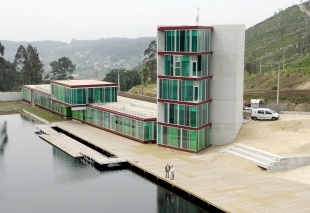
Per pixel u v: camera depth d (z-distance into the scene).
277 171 49.25
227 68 60.28
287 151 53.00
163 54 60.25
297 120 61.56
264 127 62.06
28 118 97.88
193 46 57.09
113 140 69.00
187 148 59.47
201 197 41.47
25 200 45.09
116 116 73.50
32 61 166.75
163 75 60.81
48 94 101.44
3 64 165.00
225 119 61.69
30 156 63.16
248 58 179.12
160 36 60.28
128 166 56.09
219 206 38.91
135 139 68.50
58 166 57.53
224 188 44.09
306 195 41.47
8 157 62.72
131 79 167.12
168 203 43.56
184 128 59.16
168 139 61.84
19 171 55.53
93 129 79.19
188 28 56.94
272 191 42.81
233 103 60.81
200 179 47.38
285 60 150.50
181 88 58.88
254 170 50.16
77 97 83.56
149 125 66.19
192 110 58.12
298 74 112.75
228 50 59.78
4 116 100.69
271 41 195.25
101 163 55.09
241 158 53.09
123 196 45.78
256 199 40.62
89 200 44.84
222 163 53.72
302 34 182.38
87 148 65.62
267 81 118.50
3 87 165.62
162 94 61.38
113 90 87.56
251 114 67.50
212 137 63.00
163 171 50.75
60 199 45.28
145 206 42.84
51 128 81.81
